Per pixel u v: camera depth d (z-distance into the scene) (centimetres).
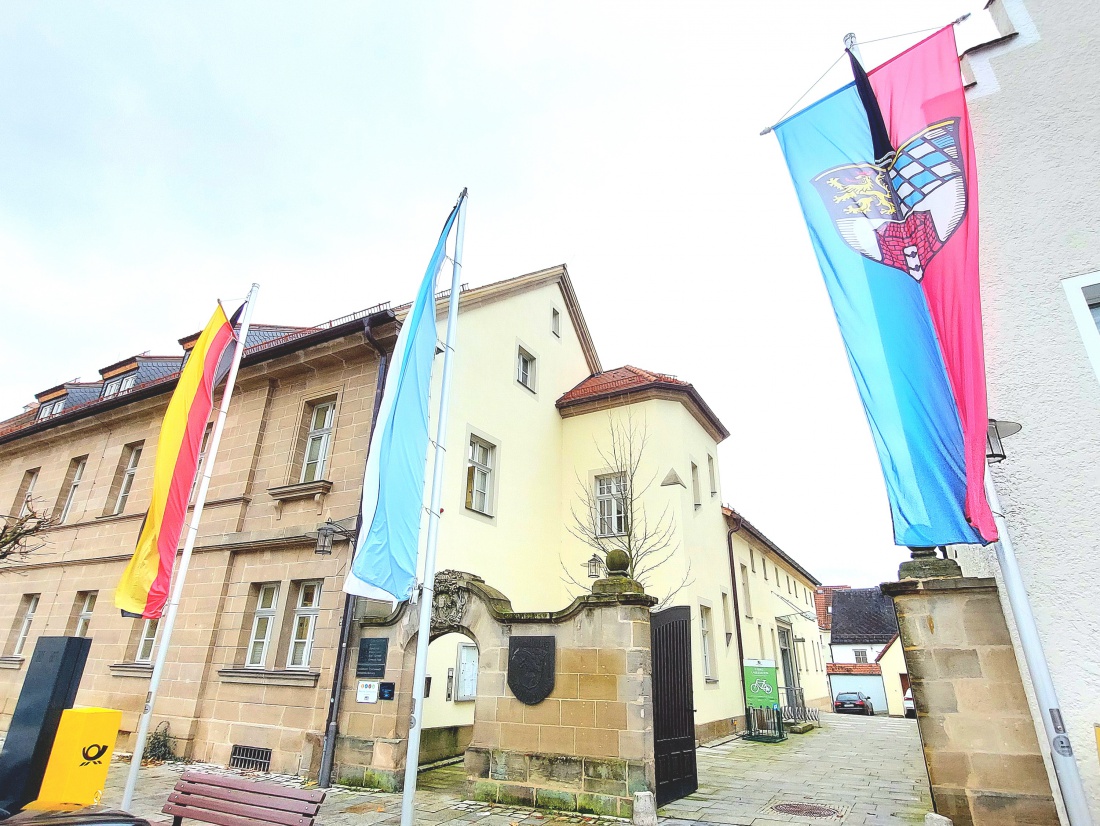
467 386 1346
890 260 570
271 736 997
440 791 855
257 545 1150
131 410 1573
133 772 739
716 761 1166
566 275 1878
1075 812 430
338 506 1091
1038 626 557
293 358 1266
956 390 500
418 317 785
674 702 839
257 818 493
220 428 955
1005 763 543
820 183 622
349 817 721
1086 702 527
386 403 736
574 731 759
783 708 2048
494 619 854
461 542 1226
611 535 1528
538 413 1634
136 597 814
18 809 530
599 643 776
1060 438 596
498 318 1523
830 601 4641
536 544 1500
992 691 562
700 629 1452
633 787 708
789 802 788
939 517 501
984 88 746
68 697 587
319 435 1238
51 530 1592
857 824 681
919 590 606
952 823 548
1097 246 639
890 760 1180
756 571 2105
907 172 578
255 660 1113
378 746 888
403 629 932
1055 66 721
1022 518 588
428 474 1170
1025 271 659
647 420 1617
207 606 1169
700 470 1695
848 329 572
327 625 1020
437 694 1081
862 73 624
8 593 1620
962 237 528
